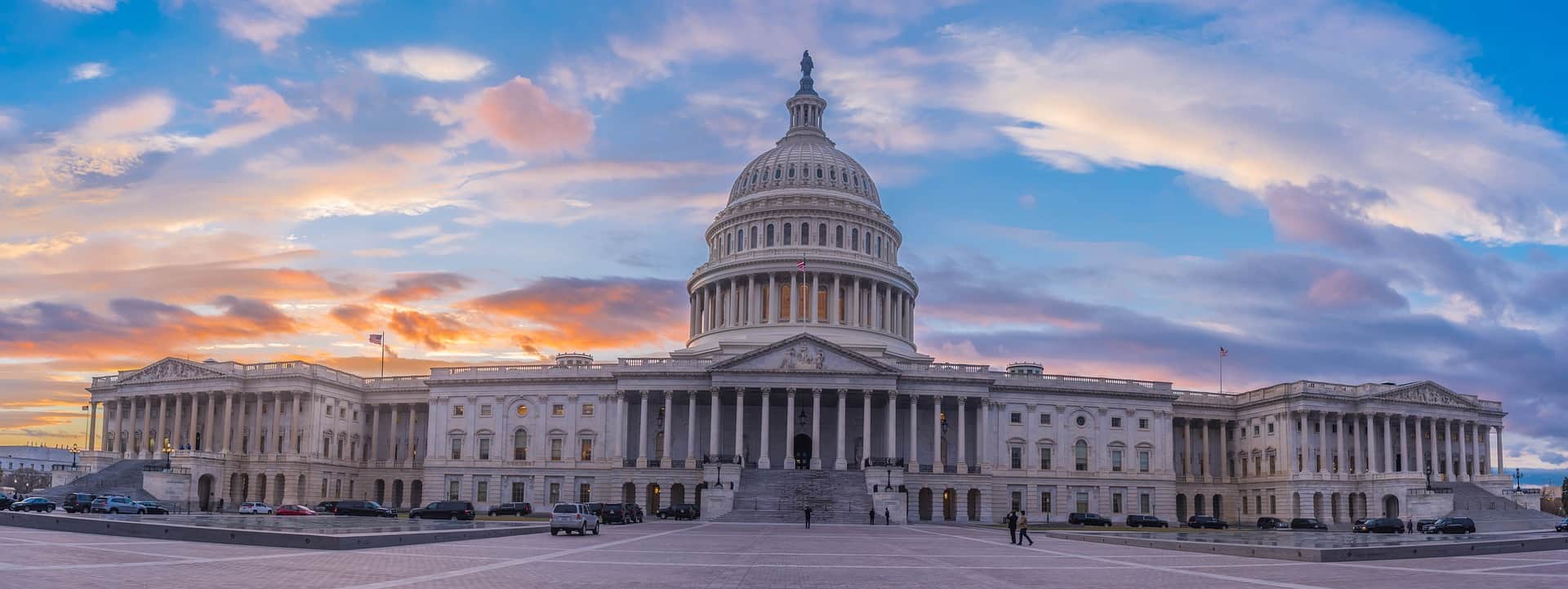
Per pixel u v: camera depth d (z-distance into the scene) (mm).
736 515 103562
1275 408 136750
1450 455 136750
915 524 109562
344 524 69062
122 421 140000
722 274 151500
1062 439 132000
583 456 129125
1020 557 52906
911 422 126062
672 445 129625
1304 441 132750
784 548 57844
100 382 141125
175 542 49406
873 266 150125
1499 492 136000
